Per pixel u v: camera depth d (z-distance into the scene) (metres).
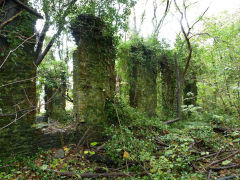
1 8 3.69
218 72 8.86
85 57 5.27
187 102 10.73
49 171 3.48
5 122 3.82
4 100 3.82
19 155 3.96
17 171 3.36
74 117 5.34
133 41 7.88
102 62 5.67
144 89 7.91
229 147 4.92
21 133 4.02
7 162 3.70
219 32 9.80
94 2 5.37
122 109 6.05
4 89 3.83
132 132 5.21
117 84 6.16
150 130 5.84
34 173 3.49
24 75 4.14
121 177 3.53
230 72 8.27
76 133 5.00
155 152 4.68
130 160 4.07
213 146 4.91
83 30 5.24
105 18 5.55
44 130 4.95
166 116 9.24
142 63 7.92
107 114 5.69
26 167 3.59
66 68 7.34
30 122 4.20
